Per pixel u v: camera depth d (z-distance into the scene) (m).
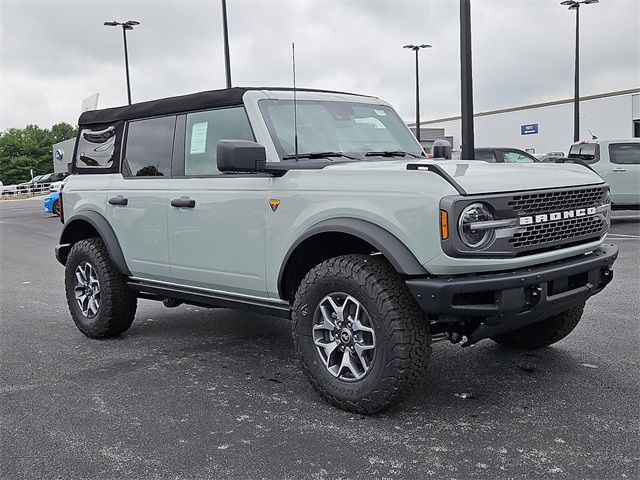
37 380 4.89
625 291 7.52
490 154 17.22
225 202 4.73
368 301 3.82
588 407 4.04
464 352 5.27
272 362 5.23
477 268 3.64
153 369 5.10
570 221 4.06
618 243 11.80
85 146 6.29
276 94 4.93
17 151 108.81
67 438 3.79
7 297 8.49
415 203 3.68
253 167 4.24
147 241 5.43
